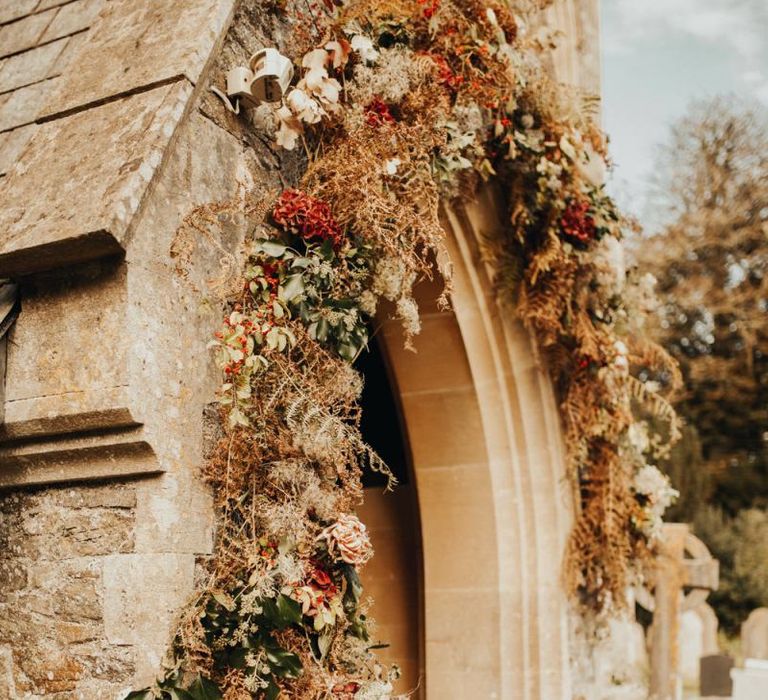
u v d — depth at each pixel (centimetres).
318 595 252
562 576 478
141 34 281
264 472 256
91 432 239
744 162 1891
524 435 470
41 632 245
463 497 467
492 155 404
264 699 242
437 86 316
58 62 306
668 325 1916
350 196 282
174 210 249
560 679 462
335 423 259
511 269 427
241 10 284
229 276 260
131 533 238
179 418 243
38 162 260
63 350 239
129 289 233
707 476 1728
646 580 561
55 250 231
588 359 470
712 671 916
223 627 238
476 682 457
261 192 283
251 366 249
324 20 310
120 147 245
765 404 1848
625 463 510
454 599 466
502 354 455
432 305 423
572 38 534
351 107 299
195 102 261
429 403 459
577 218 426
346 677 263
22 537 255
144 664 229
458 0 351
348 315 270
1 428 245
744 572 1569
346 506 265
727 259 1898
